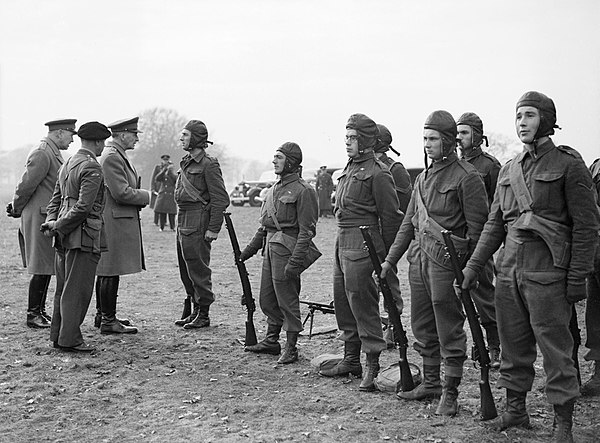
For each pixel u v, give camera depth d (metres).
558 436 4.59
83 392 5.71
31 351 6.90
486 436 4.74
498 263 4.80
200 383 5.98
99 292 7.80
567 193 4.47
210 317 8.71
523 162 4.66
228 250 16.52
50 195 7.86
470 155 6.69
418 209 5.30
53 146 7.95
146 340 7.44
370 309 5.79
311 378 6.14
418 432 4.82
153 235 19.56
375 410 5.28
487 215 5.11
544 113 4.50
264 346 6.94
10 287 10.78
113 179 7.62
